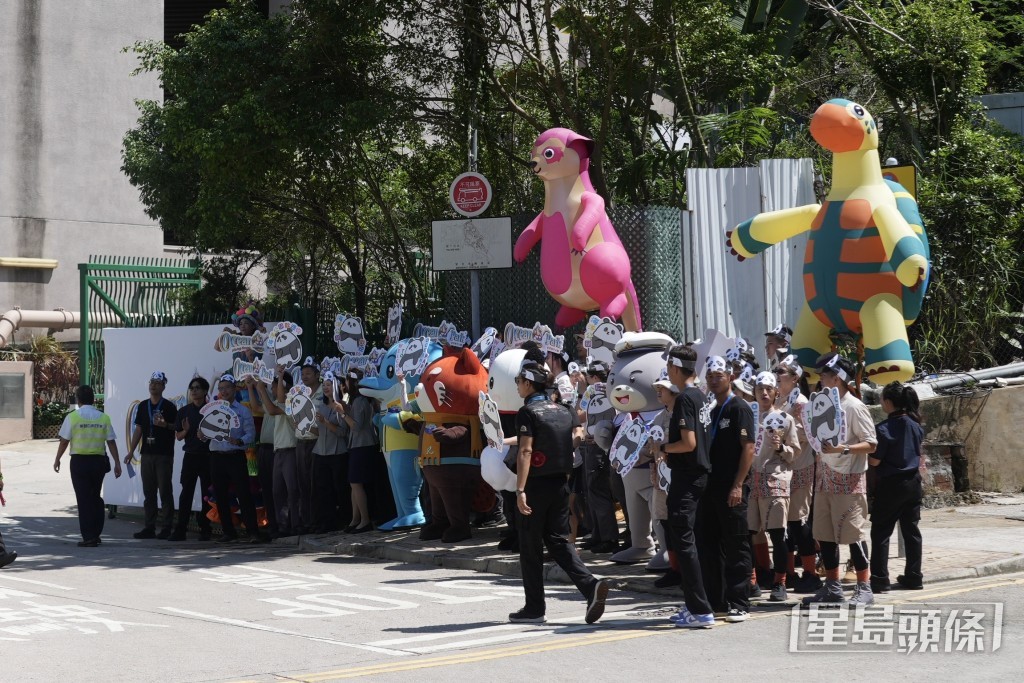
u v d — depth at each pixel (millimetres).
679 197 17000
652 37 15820
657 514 9695
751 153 16750
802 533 9133
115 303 23500
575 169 12711
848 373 8445
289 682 6555
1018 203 16281
